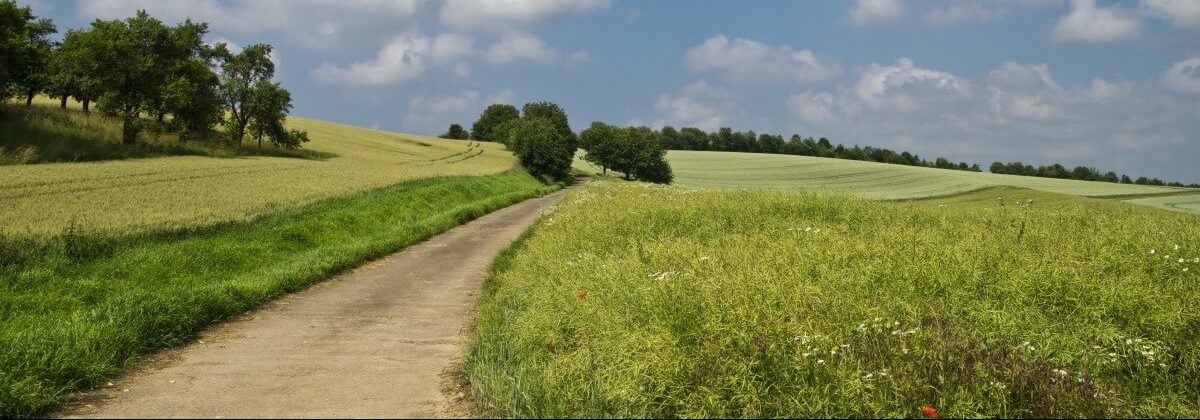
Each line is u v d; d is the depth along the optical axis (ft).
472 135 572.10
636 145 320.09
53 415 21.04
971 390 17.89
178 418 19.98
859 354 18.90
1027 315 22.39
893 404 17.22
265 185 118.93
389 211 94.84
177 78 213.46
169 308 31.73
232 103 253.85
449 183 141.69
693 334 20.35
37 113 193.16
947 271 25.62
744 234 40.09
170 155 197.67
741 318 20.40
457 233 81.05
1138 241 33.09
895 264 26.91
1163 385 20.03
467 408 20.47
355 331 32.76
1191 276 26.73
